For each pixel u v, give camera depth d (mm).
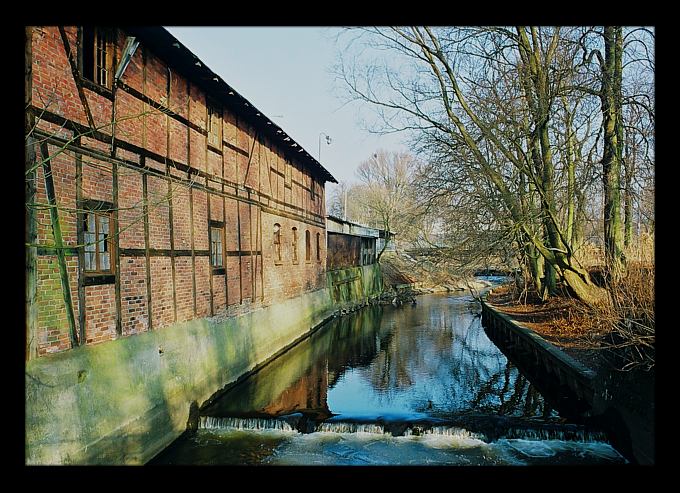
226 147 10742
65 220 5484
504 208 12719
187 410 7746
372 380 11375
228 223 10688
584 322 11742
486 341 16484
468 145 12492
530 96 11812
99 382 5715
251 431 7809
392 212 40031
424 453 6883
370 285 29719
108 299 6258
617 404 6641
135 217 6988
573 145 13102
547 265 16781
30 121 4938
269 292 13539
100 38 6418
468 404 9477
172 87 8320
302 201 17781
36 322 4953
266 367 12133
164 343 7469
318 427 7758
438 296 33062
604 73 10883
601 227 14195
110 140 6453
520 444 7059
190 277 8711
